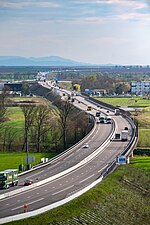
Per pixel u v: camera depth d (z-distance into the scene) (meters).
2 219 114.12
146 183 180.00
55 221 120.31
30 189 156.75
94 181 165.75
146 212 151.38
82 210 132.50
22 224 114.69
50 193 150.50
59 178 175.25
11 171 159.12
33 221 117.50
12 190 152.25
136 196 163.62
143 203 159.00
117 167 194.25
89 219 129.00
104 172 182.25
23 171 190.38
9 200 140.88
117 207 146.25
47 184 164.88
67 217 125.00
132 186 172.50
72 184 164.38
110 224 132.50
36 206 133.50
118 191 160.12
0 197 142.00
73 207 132.38
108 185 162.00
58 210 127.62
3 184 154.62
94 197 145.00
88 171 187.50
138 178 183.12
